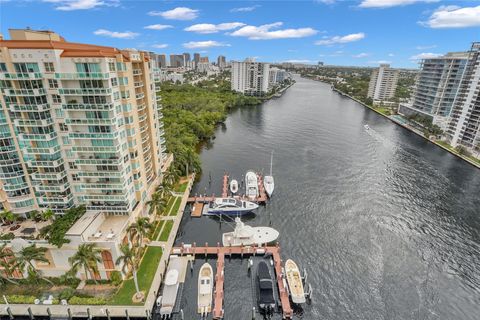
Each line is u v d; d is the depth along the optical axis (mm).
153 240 66750
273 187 92500
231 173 108250
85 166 57469
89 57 49062
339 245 68875
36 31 52750
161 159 86875
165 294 52250
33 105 49969
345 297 55031
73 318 48375
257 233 70625
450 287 57500
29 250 49656
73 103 51969
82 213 58219
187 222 77750
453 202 89000
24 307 49156
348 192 94125
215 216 80500
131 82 59969
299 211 82875
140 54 66438
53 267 54000
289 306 51812
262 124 183625
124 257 51281
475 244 69875
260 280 55219
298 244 69000
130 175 62500
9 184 55688
